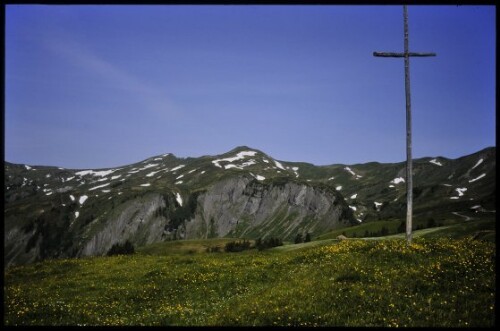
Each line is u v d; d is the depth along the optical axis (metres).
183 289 27.20
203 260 38.94
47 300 25.62
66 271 36.88
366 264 25.97
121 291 27.58
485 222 75.31
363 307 18.23
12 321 19.58
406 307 17.69
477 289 18.94
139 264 38.28
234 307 21.02
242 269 31.66
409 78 30.67
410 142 30.75
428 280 20.86
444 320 15.91
